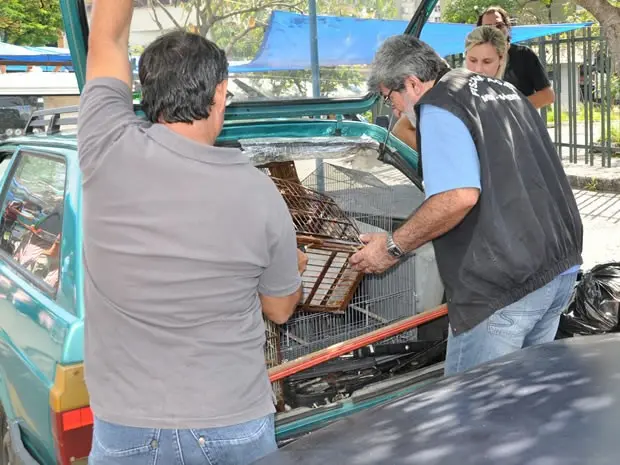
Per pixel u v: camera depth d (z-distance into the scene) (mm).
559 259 2570
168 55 1801
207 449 1827
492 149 2465
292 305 2090
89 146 1828
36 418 2578
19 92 8336
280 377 2492
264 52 3285
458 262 2553
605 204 8805
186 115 1812
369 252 2680
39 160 3162
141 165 1772
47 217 2885
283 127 3121
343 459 1331
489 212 2457
